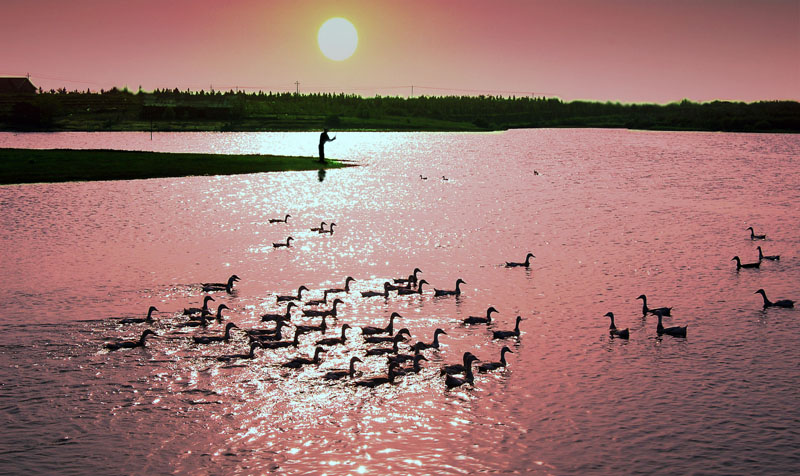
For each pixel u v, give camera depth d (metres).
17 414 30.56
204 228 74.50
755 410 31.70
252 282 52.25
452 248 65.50
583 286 52.09
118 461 27.28
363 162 173.88
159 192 101.25
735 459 27.61
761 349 39.12
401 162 176.75
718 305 47.44
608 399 32.72
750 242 69.00
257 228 75.12
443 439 29.20
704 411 31.59
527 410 31.67
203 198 96.50
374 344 39.31
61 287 49.84
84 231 71.44
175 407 31.56
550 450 28.30
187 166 129.38
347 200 98.62
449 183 124.12
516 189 115.25
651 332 41.91
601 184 124.12
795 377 35.28
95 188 103.69
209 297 44.06
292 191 107.06
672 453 28.06
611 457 27.77
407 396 33.09
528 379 34.88
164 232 71.75
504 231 74.44
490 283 52.81
